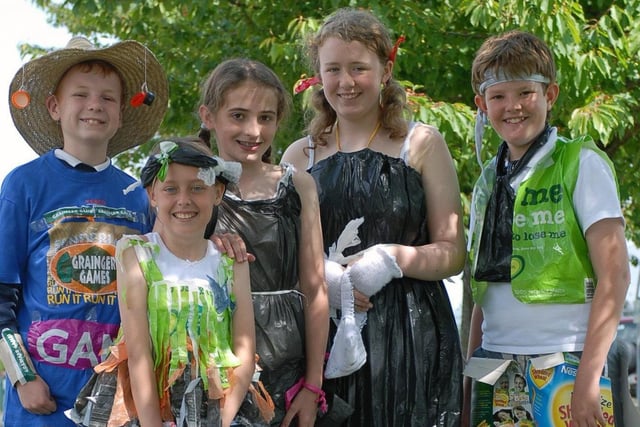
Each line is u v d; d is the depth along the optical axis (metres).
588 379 3.44
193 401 3.13
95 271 3.45
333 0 6.09
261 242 3.55
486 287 3.82
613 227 3.53
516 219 3.71
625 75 6.33
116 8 7.02
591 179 3.58
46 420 3.36
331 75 3.88
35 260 3.45
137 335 3.14
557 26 5.79
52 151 3.61
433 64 6.38
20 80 3.73
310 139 4.13
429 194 3.90
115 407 3.14
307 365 3.59
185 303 3.17
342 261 3.79
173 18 7.41
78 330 3.40
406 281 3.83
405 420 3.74
